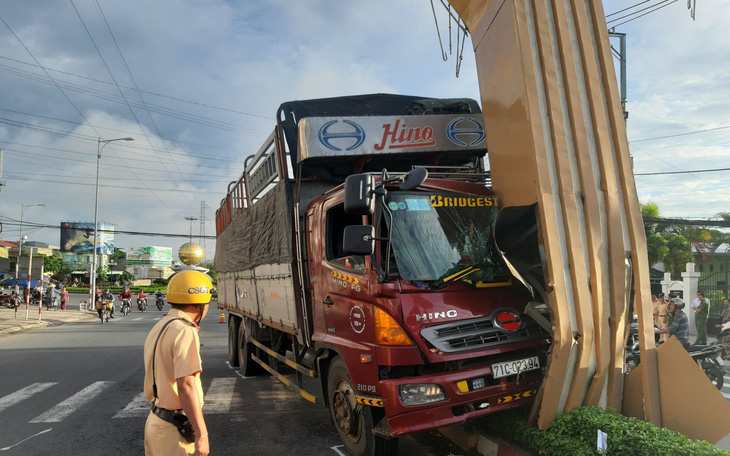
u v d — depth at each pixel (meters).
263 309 7.59
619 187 4.51
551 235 4.12
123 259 118.94
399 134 5.82
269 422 6.40
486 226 4.81
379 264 4.41
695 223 19.53
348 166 6.22
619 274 4.33
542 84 4.32
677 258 26.38
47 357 12.28
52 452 5.33
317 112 6.99
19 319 23.38
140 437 5.84
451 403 4.06
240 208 9.63
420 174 4.43
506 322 4.44
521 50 4.28
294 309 5.96
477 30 4.98
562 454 3.91
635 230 4.47
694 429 4.09
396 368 4.36
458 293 4.46
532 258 4.66
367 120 5.80
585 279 4.20
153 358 2.97
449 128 5.94
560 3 4.49
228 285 10.98
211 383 8.88
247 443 5.59
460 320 4.33
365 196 4.25
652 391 4.25
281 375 7.05
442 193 4.83
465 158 6.32
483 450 4.69
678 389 4.19
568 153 4.28
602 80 4.61
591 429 3.88
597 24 4.66
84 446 5.52
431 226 4.66
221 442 5.62
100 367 10.72
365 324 4.49
